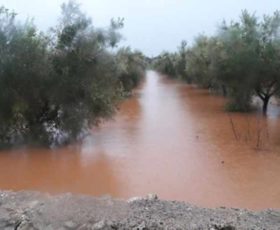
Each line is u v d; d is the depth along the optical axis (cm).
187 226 648
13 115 1708
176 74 6638
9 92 1680
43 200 748
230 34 2602
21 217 675
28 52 1692
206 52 3272
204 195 1023
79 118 1788
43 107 1788
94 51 1805
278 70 2473
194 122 2269
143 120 2398
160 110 2880
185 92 4381
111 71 1881
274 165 1300
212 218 696
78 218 667
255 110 2700
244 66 2528
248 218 705
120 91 1975
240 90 2614
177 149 1577
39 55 1712
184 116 2531
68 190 1094
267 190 1052
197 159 1406
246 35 2550
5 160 1465
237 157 1420
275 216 724
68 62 1766
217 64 2681
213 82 3200
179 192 1052
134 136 1875
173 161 1385
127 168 1309
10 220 673
